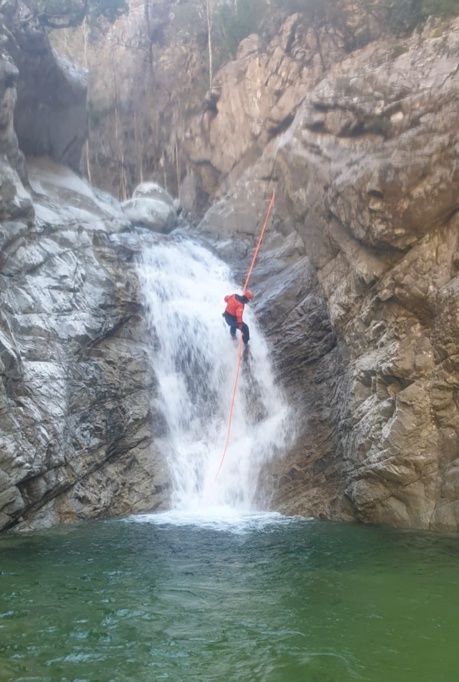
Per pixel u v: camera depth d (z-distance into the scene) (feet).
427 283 37.06
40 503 38.96
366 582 26.04
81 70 63.67
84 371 44.75
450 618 21.90
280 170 46.70
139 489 44.11
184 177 81.20
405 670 17.88
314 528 37.11
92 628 21.15
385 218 38.11
